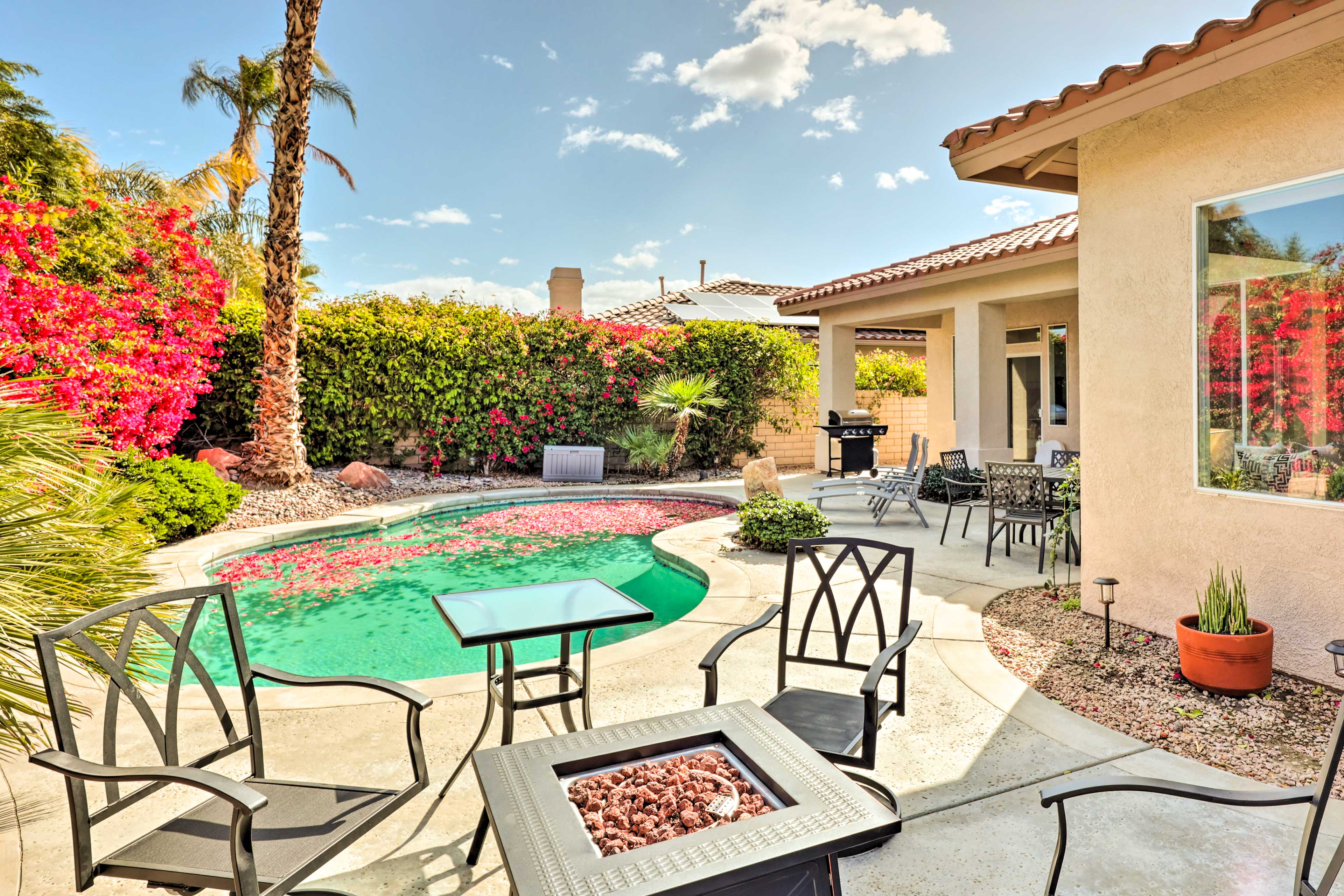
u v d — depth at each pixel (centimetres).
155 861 187
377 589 688
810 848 148
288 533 866
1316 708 364
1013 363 1302
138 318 885
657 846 149
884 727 352
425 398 1330
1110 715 365
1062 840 198
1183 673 402
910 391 1833
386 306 1346
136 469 771
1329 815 273
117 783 183
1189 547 454
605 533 952
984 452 1069
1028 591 597
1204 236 438
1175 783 186
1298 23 338
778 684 327
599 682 415
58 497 345
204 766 223
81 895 183
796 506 762
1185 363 452
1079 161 524
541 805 164
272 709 381
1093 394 520
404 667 495
